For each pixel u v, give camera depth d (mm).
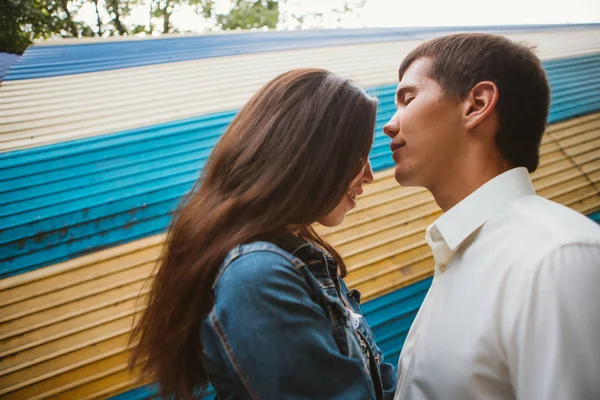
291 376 646
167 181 2365
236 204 780
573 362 605
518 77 857
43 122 2693
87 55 4004
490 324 736
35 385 1657
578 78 3867
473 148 911
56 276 1945
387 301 2156
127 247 2094
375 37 4902
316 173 783
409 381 928
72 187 2258
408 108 960
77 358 1742
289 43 4539
